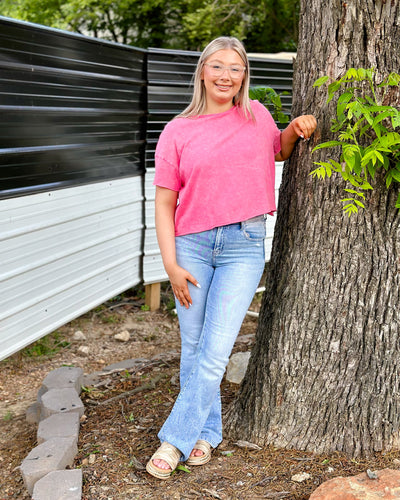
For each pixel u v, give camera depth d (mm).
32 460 2541
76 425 2832
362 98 2232
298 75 2537
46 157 3414
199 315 2438
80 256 3898
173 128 2299
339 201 2404
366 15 2266
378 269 2420
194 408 2416
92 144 3826
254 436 2639
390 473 2215
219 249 2316
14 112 3088
